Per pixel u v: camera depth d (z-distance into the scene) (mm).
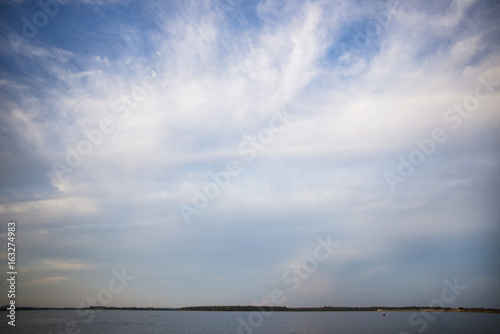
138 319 117438
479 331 62531
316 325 83000
